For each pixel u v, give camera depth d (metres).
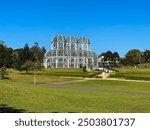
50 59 199.38
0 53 161.88
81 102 32.38
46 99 32.56
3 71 92.50
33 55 197.62
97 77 114.12
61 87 66.75
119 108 29.34
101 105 30.86
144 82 86.44
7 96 31.72
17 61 160.38
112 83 83.12
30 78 102.44
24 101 29.89
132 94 50.81
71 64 199.50
